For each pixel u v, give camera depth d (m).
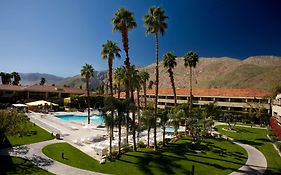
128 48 37.12
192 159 33.06
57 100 96.62
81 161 30.64
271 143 45.41
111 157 32.47
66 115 76.50
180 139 46.03
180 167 29.72
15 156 30.72
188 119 44.75
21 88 97.25
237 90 86.94
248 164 32.06
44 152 33.12
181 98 94.38
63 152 33.78
